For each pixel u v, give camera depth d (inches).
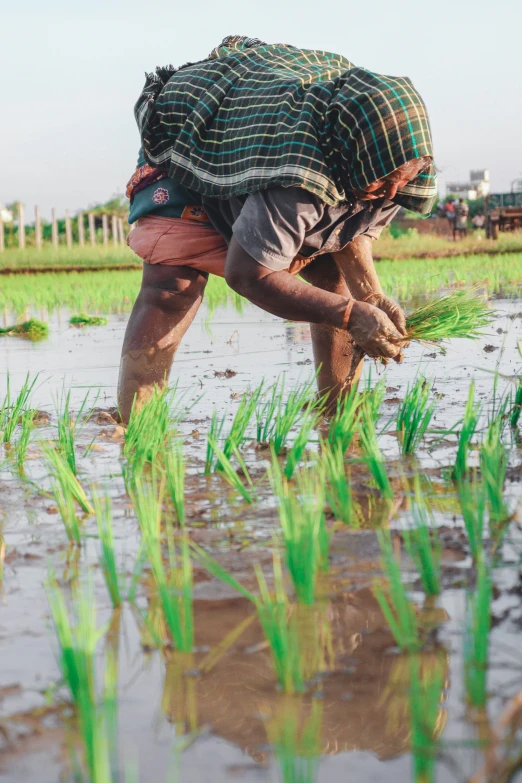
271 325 428.1
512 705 61.0
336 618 90.3
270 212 169.5
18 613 95.0
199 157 182.5
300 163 165.2
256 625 90.0
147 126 187.9
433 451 163.5
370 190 171.9
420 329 185.3
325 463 135.9
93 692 75.0
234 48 201.3
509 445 161.9
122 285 755.4
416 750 62.5
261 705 73.7
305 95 170.9
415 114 165.3
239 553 111.3
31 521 129.4
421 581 97.7
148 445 158.2
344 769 64.6
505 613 88.8
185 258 193.5
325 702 74.0
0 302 637.9
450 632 85.7
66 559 112.0
